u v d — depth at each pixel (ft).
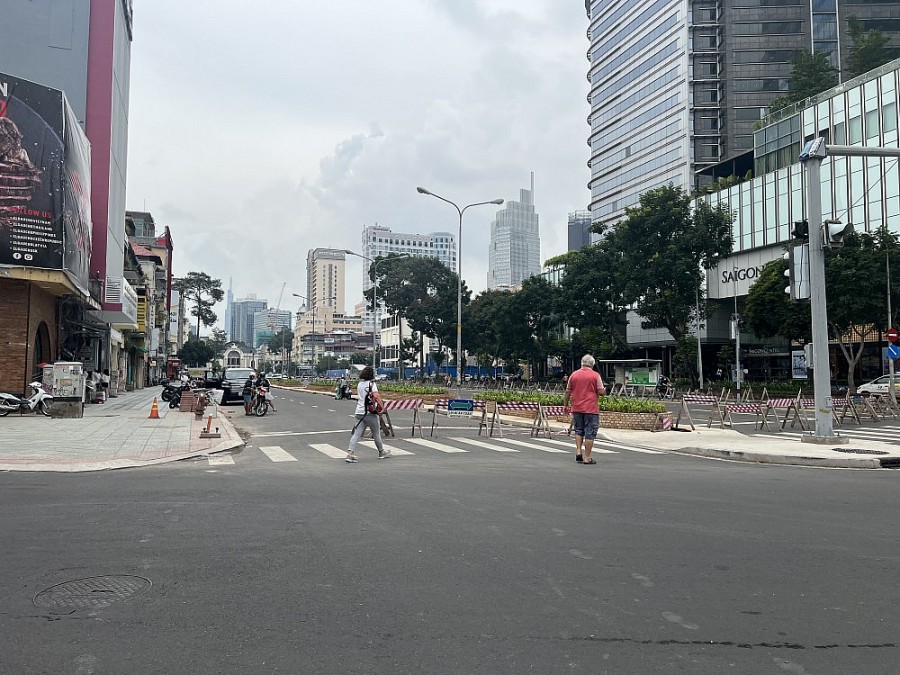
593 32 339.98
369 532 20.52
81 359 114.52
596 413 38.88
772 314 118.62
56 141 76.48
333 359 437.58
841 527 21.75
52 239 75.66
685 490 28.86
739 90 256.93
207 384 156.56
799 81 190.29
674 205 130.31
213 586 15.33
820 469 37.29
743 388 117.19
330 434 57.21
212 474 33.35
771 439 52.44
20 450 41.78
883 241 104.78
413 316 228.43
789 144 159.84
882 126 134.62
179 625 12.99
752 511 24.29
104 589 15.07
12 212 72.69
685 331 143.54
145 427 59.36
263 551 18.30
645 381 139.03
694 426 64.85
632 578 16.17
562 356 224.53
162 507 24.30
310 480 31.07
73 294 88.69
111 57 111.45
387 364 406.82
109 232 111.96
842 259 102.01
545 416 57.41
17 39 106.32
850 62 186.91
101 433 53.42
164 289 292.20
